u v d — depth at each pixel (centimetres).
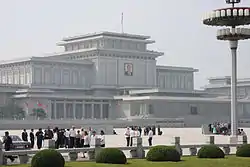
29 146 7481
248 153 6444
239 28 9262
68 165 5309
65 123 19562
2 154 5662
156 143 10206
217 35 9550
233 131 9556
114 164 5366
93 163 5478
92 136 6725
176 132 15962
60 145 7856
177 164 5412
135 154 6725
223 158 6178
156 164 5403
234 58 9650
